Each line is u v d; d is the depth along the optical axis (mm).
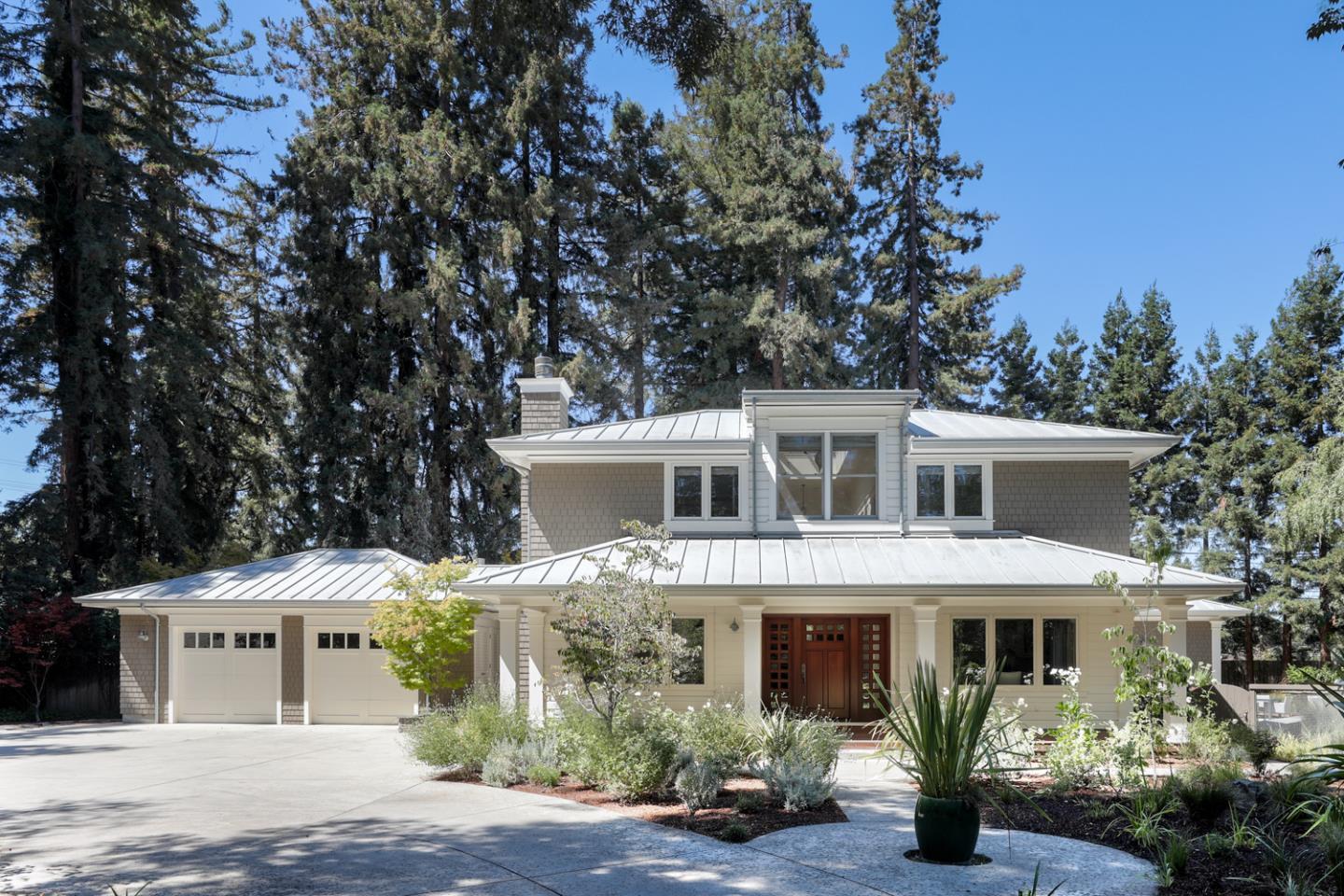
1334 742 16516
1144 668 16734
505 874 9016
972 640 19734
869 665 20281
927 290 46375
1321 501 25719
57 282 31156
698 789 12039
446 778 14930
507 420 36406
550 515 21984
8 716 27062
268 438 38938
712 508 21312
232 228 40312
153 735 21891
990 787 12188
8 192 30703
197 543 35312
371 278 36625
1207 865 8883
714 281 43844
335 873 9062
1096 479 21250
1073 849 9742
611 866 9281
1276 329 43344
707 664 20000
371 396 34750
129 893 8359
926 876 8836
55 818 11969
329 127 36719
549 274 39406
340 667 24500
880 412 21078
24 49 31531
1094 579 15977
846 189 43094
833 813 11812
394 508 35500
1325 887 7906
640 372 41688
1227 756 14656
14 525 29750
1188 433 45656
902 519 20734
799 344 39031
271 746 19703
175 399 33344
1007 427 22656
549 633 20438
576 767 14047
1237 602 42531
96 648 28594
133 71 33906
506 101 38781
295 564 26859
